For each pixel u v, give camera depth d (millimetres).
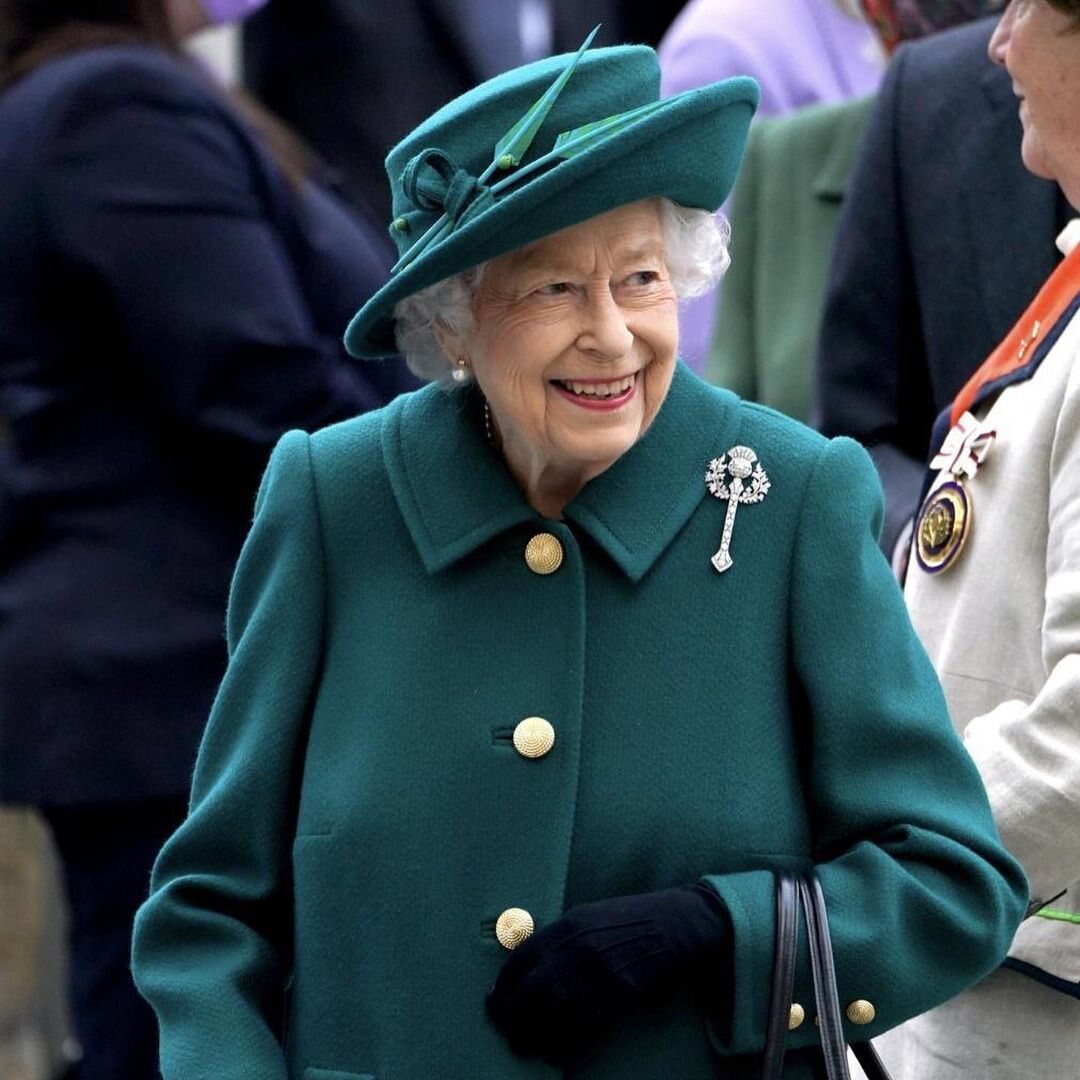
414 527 10094
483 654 9922
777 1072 9398
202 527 15984
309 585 10211
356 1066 9852
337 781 9961
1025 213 14258
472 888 9734
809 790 9938
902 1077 11695
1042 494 10930
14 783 15992
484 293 9570
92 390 15977
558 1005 9328
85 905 16438
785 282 17203
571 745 9758
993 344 14305
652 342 9547
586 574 9969
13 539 16188
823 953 9367
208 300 15742
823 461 9992
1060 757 10273
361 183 21516
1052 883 10461
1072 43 10906
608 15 23281
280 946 10469
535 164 9352
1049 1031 11031
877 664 9766
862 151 15078
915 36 15828
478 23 21578
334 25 21391
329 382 16094
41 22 16250
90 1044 16516
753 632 9836
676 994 9625
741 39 19281
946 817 9703
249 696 10250
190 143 15891
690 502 9969
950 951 9625
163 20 16391
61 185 15758
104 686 15828
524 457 10047
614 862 9688
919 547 11477
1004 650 10977
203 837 10281
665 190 9375
